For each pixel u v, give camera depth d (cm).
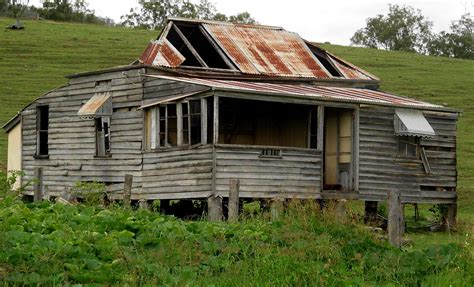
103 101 3231
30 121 3644
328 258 1623
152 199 3005
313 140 3234
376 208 3203
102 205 2420
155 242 1636
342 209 2184
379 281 1583
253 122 3428
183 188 2869
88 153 3344
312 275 1517
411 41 12438
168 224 1786
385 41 12569
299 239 1683
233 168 2786
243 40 3700
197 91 2872
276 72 3522
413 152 3294
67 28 8694
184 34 3728
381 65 7950
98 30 8762
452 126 3394
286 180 2908
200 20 3709
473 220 3297
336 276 1552
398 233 2019
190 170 2842
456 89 6975
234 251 1622
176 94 3002
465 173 4659
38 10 11419
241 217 2155
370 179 3155
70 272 1423
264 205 2716
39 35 8000
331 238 1716
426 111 3322
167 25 3594
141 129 3111
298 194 2927
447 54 12325
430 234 2914
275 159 2889
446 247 1733
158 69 3206
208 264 1559
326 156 3222
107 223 1772
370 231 1811
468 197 3934
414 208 3597
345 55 8400
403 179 3241
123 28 9412
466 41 12294
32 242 1535
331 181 3197
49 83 6444
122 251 1570
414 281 1580
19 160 3700
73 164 3397
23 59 7094
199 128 2970
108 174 3234
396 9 12619
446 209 3350
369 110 3172
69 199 2634
